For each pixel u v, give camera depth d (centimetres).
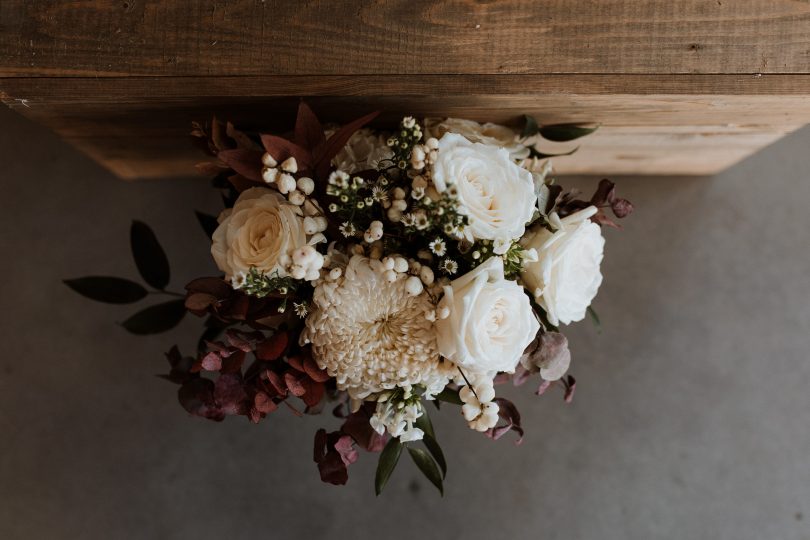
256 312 73
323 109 78
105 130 84
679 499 105
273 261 69
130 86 75
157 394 105
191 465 105
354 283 69
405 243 73
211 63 75
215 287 72
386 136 83
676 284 106
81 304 106
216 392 71
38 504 104
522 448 105
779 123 83
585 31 75
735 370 105
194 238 106
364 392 73
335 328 70
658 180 107
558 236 72
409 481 104
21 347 105
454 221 67
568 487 105
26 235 106
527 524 104
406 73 75
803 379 105
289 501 104
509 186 69
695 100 76
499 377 79
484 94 75
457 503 104
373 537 104
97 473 105
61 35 75
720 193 106
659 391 105
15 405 105
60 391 105
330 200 72
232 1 75
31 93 75
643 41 75
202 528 104
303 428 105
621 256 106
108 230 106
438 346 70
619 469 105
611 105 77
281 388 71
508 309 69
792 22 75
